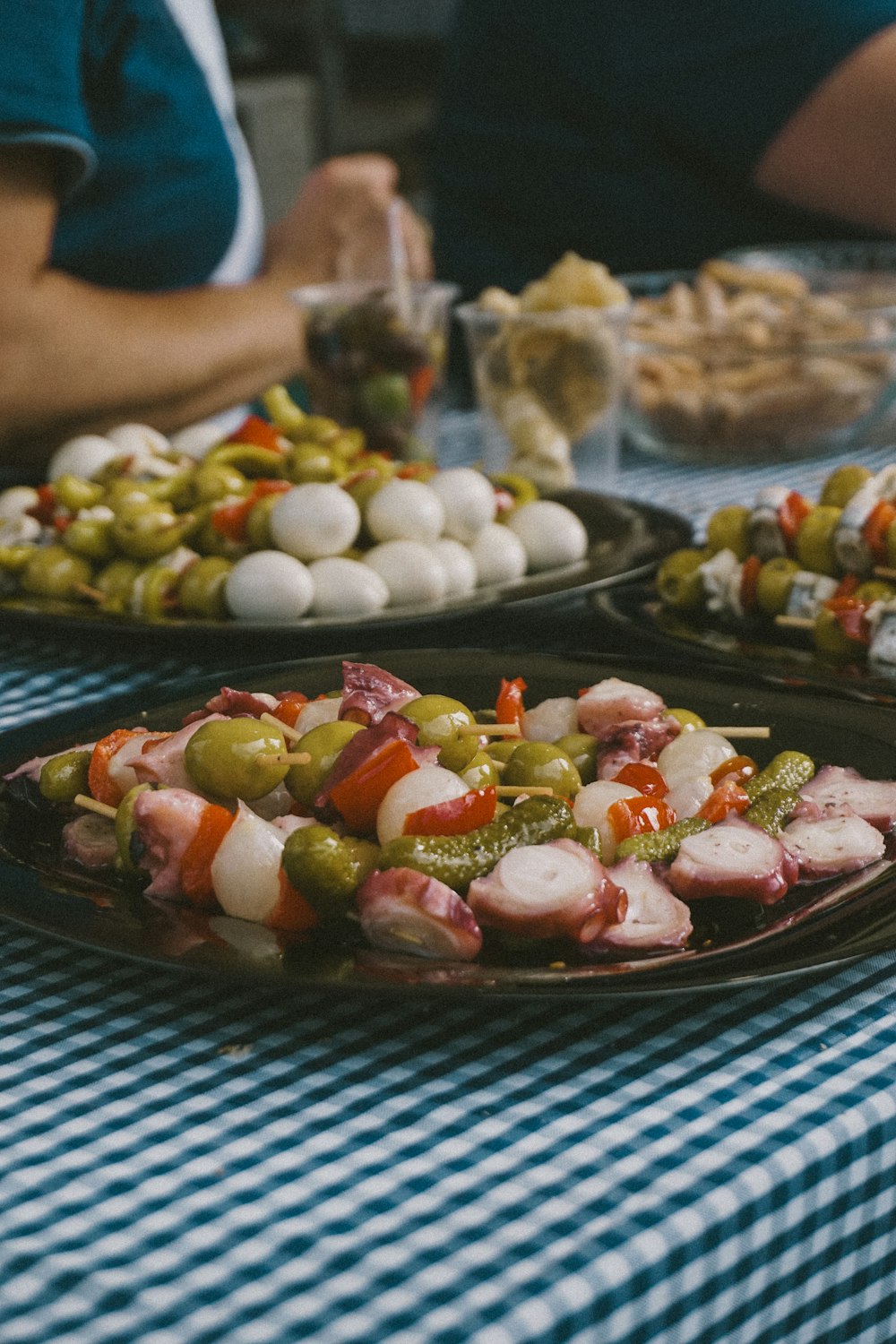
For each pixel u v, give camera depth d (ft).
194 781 2.85
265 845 2.53
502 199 8.86
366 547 4.49
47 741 3.15
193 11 7.25
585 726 3.15
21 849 2.84
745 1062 2.32
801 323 6.63
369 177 7.23
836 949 2.34
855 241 8.98
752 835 2.62
